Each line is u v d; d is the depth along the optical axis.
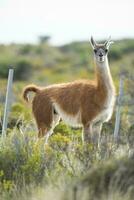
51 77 119.88
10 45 179.88
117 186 23.22
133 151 27.27
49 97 41.88
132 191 22.98
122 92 43.12
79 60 154.88
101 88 39.69
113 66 130.62
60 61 156.38
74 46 182.00
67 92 41.12
